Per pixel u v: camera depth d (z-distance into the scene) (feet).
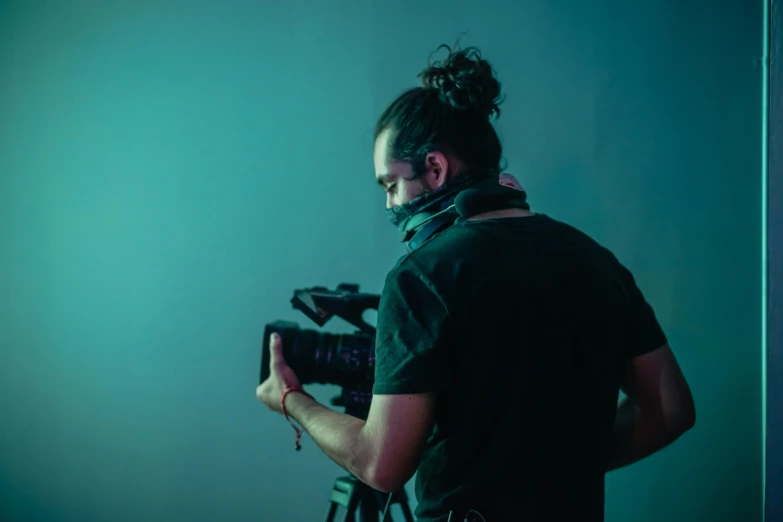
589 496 2.89
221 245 7.13
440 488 2.87
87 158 7.46
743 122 5.81
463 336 2.67
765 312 3.60
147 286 7.30
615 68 6.09
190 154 7.22
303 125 6.93
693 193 5.93
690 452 6.00
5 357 7.59
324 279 6.86
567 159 6.20
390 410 2.66
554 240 2.93
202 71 7.19
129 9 7.36
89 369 7.41
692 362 5.97
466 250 2.75
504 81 6.35
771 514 3.54
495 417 2.72
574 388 2.83
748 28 5.79
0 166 7.63
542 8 6.25
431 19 6.56
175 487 7.19
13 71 7.61
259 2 7.06
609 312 2.97
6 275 7.61
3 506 7.52
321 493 6.86
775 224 3.53
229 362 7.09
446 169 3.11
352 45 6.79
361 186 6.77
